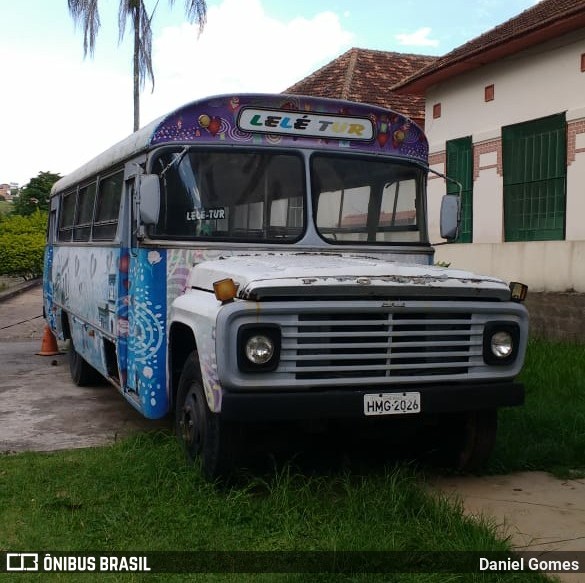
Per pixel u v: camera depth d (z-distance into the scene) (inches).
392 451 246.5
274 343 183.0
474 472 231.3
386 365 192.5
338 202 246.1
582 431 263.1
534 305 503.5
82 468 225.0
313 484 206.8
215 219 234.7
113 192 292.7
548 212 529.3
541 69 530.6
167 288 229.8
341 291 186.5
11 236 1120.2
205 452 202.5
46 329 498.0
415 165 261.7
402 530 175.5
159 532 178.4
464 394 199.0
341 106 247.6
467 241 609.3
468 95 605.6
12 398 353.4
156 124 232.4
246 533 177.5
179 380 228.2
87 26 759.7
